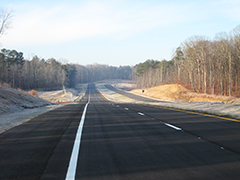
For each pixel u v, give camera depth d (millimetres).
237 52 57781
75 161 4605
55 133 7840
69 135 7418
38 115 14922
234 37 58875
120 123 10047
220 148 5387
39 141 6574
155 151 5258
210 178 3590
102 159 4715
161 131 7793
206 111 14148
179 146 5672
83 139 6754
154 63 136875
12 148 5789
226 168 4020
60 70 123438
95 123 10219
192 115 12469
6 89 25734
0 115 15641
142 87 130750
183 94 61844
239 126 8367
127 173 3881
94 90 133625
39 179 3686
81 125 9633
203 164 4258
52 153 5246
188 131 7645
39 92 85125
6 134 7812
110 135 7309
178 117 11664
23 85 94688
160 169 4039
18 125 10055
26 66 100312
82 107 23844
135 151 5293
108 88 150000
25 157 4949
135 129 8336
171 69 112625
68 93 79438
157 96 70062
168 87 74500
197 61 66688
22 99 25812
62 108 22625
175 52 80188
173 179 3582
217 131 7508
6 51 87188
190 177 3645
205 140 6266
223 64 62250
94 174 3867
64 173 3939
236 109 13938
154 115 12992
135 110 17438
